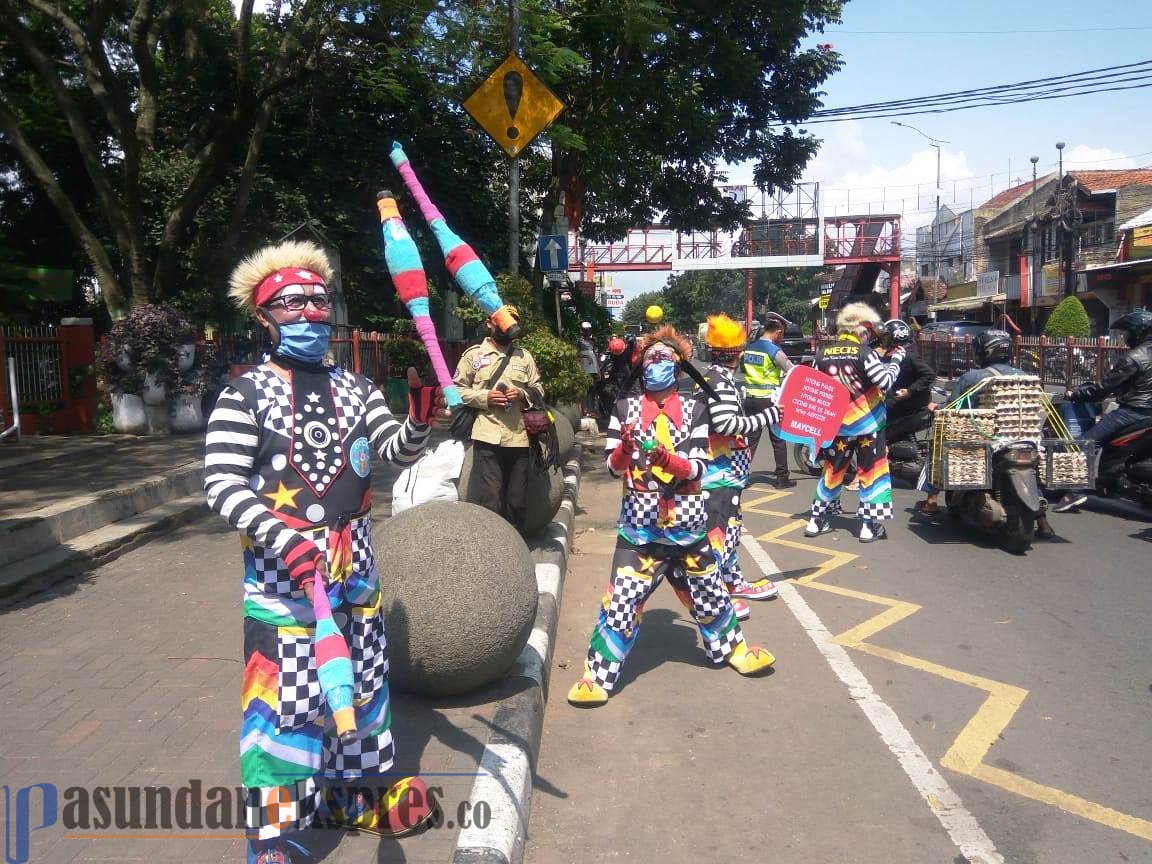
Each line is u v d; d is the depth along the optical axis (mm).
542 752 4195
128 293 14148
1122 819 3578
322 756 2938
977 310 40688
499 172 20188
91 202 17141
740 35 15594
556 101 10500
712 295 64750
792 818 3611
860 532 8352
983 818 3596
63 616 5551
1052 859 3316
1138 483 8648
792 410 5793
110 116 12398
